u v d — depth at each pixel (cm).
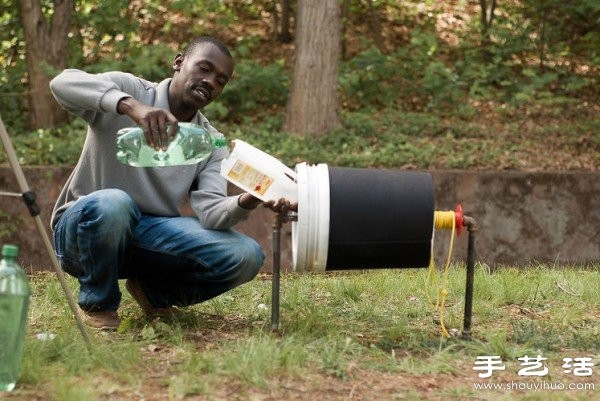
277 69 1304
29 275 901
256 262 527
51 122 1222
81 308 521
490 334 516
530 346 517
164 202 527
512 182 1059
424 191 486
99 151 515
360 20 1545
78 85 475
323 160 1120
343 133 1197
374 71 1334
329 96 1197
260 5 1581
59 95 483
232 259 515
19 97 1295
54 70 1198
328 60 1195
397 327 534
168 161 499
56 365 438
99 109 471
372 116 1282
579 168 1153
